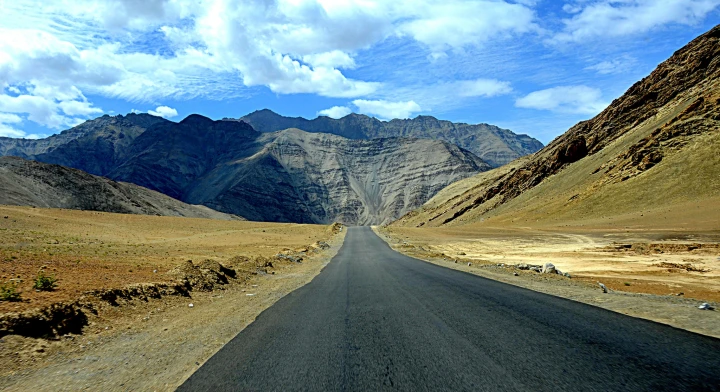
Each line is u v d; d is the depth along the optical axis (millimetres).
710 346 6125
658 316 8516
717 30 125312
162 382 5605
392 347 6801
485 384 4910
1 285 10398
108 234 53125
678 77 127875
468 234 82812
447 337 7262
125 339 8219
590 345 6328
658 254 35031
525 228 87125
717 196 67250
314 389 5047
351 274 20641
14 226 46062
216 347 7355
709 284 17938
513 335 7141
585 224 78875
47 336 7652
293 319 9633
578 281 16516
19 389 5461
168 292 12914
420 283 15570
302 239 69750
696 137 88688
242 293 15102
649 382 4738
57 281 12039
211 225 86000
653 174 87125
